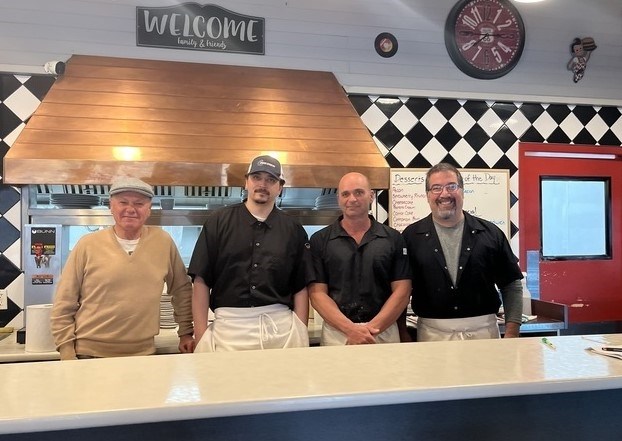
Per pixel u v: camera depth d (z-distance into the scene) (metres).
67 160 2.55
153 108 2.89
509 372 1.25
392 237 2.45
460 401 1.28
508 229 3.66
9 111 3.00
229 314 2.27
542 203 3.80
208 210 3.01
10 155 2.50
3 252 2.97
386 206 3.51
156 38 3.18
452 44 3.55
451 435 1.28
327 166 2.87
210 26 3.26
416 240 2.53
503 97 3.67
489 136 3.67
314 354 1.43
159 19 3.19
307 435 1.19
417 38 3.56
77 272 2.28
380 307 2.39
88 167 2.57
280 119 3.04
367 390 1.10
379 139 3.52
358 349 1.49
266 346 2.23
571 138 3.80
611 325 3.89
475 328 2.46
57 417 0.95
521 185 3.72
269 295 2.29
